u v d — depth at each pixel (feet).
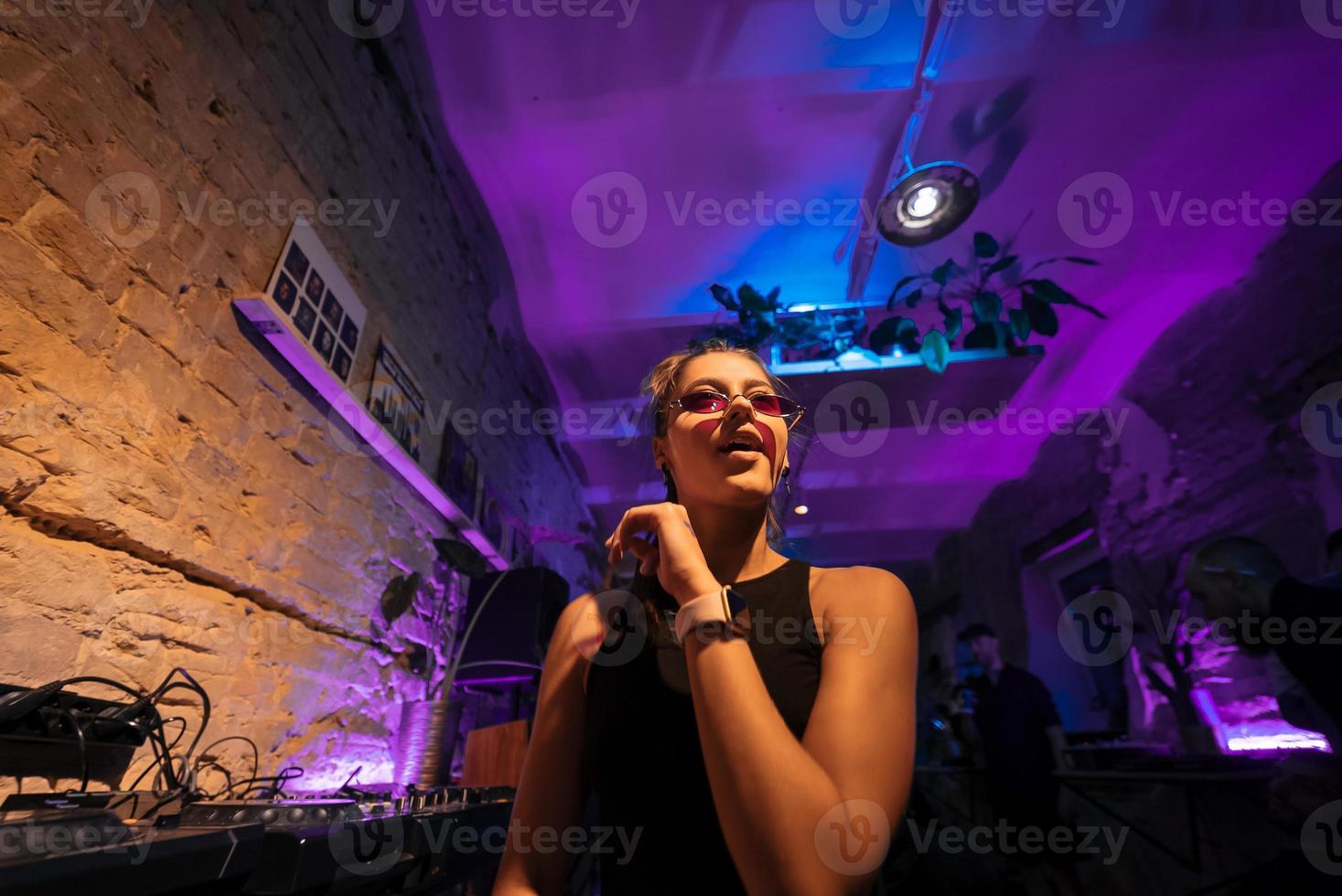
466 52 9.14
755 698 1.71
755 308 11.57
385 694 7.55
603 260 12.23
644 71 9.20
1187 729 12.20
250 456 5.36
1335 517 9.98
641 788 2.02
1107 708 16.40
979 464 19.53
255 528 5.36
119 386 4.08
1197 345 12.70
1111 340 14.38
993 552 21.48
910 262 12.24
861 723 1.74
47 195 3.67
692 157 10.39
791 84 9.30
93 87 4.02
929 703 19.25
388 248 8.24
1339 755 6.63
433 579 8.91
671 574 2.04
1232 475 11.96
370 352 7.51
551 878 2.20
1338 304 9.99
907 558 27.43
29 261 3.54
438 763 7.25
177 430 4.55
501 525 11.42
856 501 21.57
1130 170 10.50
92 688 3.78
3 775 3.09
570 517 16.93
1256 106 9.58
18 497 3.43
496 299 12.14
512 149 10.37
